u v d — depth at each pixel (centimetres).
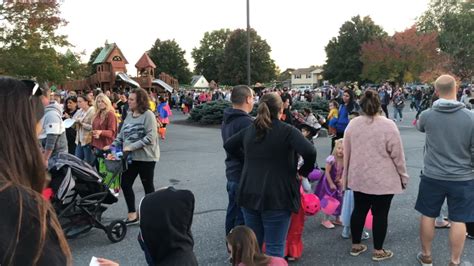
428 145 408
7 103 119
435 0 6531
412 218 575
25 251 100
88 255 464
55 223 112
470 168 391
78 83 3844
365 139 413
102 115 686
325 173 513
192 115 2228
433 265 427
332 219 564
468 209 394
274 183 341
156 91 3969
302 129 639
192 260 212
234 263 312
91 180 478
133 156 531
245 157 359
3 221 99
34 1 1814
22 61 1809
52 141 516
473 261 434
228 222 441
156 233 208
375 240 437
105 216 595
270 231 347
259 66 8450
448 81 395
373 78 7050
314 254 458
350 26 8600
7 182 105
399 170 417
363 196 431
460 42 6175
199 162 1026
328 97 3900
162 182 807
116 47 4075
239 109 425
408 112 2950
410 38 6625
